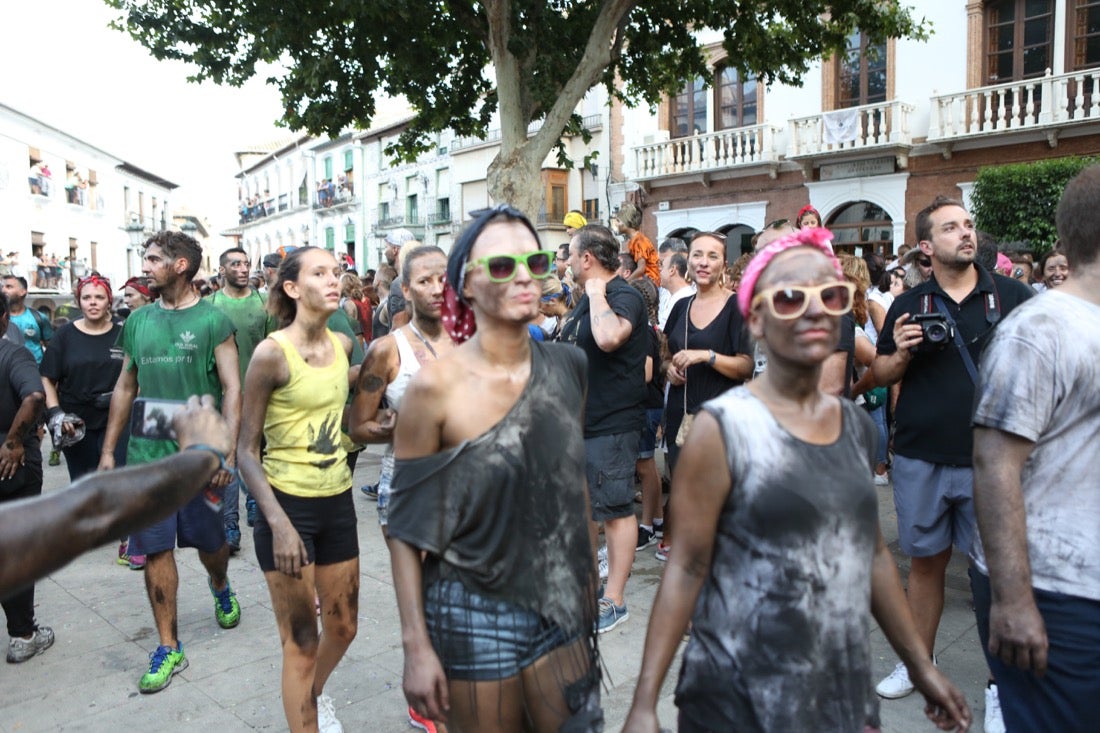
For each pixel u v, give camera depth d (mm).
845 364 3447
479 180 32406
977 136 15867
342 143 43250
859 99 17859
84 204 40531
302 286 2977
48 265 34719
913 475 3258
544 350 2088
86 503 1318
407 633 1916
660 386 5449
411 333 3260
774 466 1680
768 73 12844
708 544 1749
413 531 1917
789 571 1673
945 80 16562
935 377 3199
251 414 2879
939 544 3260
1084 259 2070
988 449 2061
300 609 2863
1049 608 2039
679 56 13164
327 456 2980
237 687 3627
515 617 1930
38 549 1240
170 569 3729
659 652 1744
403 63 11688
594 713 2008
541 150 10469
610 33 10297
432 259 3191
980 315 3180
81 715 3412
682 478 1756
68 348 5281
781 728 1678
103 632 4289
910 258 5223
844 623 1712
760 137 19000
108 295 5383
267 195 55188
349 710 3391
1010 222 14102
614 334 3789
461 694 1926
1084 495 2018
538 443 1945
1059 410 2014
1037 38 15516
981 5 15961
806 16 11961
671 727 3146
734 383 3996
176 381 3848
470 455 1894
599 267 4074
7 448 3785
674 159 20953
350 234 43281
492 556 1909
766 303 1728
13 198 34125
